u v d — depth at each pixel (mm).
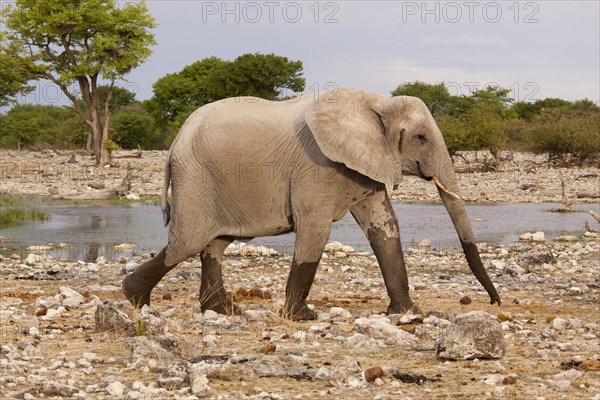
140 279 14570
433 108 96438
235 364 10344
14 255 23688
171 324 12844
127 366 10391
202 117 14281
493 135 62750
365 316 13922
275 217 13906
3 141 106562
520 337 12070
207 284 14445
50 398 8883
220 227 14117
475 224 32781
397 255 13977
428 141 13680
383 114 13750
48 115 120188
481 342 10609
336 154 13297
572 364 10289
